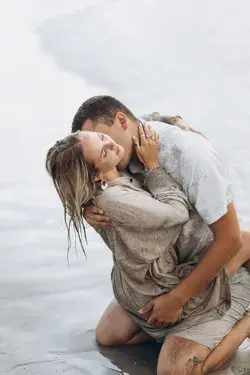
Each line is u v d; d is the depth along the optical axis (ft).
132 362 15.05
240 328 14.80
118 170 14.69
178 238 14.49
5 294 17.76
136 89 34.78
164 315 14.43
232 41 38.42
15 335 16.06
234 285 15.17
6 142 29.50
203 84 34.50
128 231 14.03
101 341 15.74
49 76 36.86
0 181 25.73
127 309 15.24
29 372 14.66
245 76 35.14
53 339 15.92
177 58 37.29
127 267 14.39
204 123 30.19
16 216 22.66
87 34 39.96
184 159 14.19
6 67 37.76
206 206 13.99
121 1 42.37
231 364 14.75
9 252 20.03
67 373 14.61
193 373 14.25
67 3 43.68
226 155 26.22
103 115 14.53
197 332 14.55
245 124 29.68
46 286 18.15
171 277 14.46
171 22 40.14
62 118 32.40
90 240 20.79
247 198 22.53
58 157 13.73
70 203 13.88
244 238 15.42
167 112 31.81
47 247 20.36
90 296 17.67
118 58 37.63
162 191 14.28
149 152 14.34
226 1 41.29
